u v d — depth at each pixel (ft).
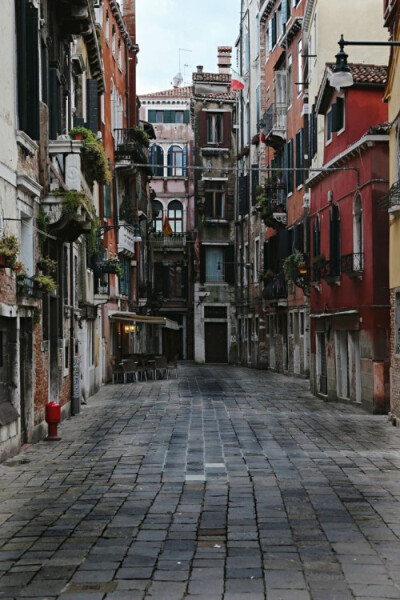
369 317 64.59
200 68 182.50
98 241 87.51
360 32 86.99
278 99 114.32
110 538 25.70
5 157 40.55
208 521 27.84
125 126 128.16
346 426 55.47
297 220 101.76
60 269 59.72
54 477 36.65
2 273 39.42
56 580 21.42
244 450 44.32
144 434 51.37
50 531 26.71
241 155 158.30
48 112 52.16
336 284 74.90
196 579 21.35
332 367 76.02
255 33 147.13
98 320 94.38
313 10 92.17
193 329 177.88
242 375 118.93
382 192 63.82
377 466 38.91
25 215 46.09
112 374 103.40
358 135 70.13
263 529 26.63
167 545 24.76
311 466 39.01
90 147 52.70
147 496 32.24
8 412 41.50
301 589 20.48
